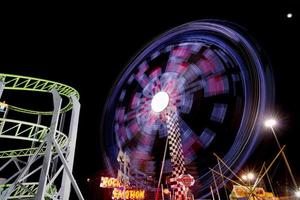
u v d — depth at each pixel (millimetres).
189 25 31891
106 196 35031
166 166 33438
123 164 31156
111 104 35781
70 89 17172
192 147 26625
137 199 30500
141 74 34250
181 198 18266
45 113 20500
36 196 8672
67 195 12422
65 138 16812
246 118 25391
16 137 13484
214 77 28406
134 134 29734
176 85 25984
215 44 29469
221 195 27438
